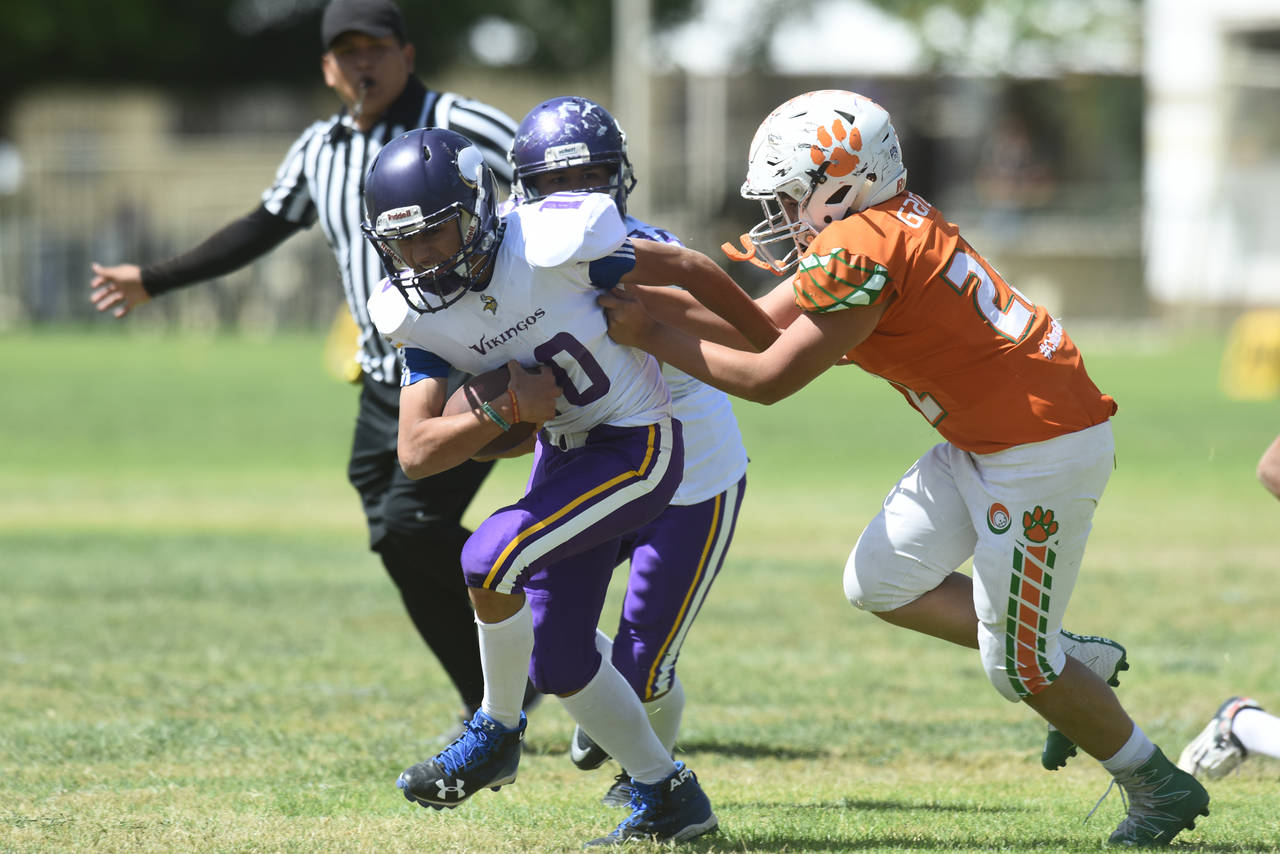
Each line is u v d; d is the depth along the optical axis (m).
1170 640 24.98
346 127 19.89
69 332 113.00
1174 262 110.81
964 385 14.31
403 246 13.36
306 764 17.55
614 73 142.75
